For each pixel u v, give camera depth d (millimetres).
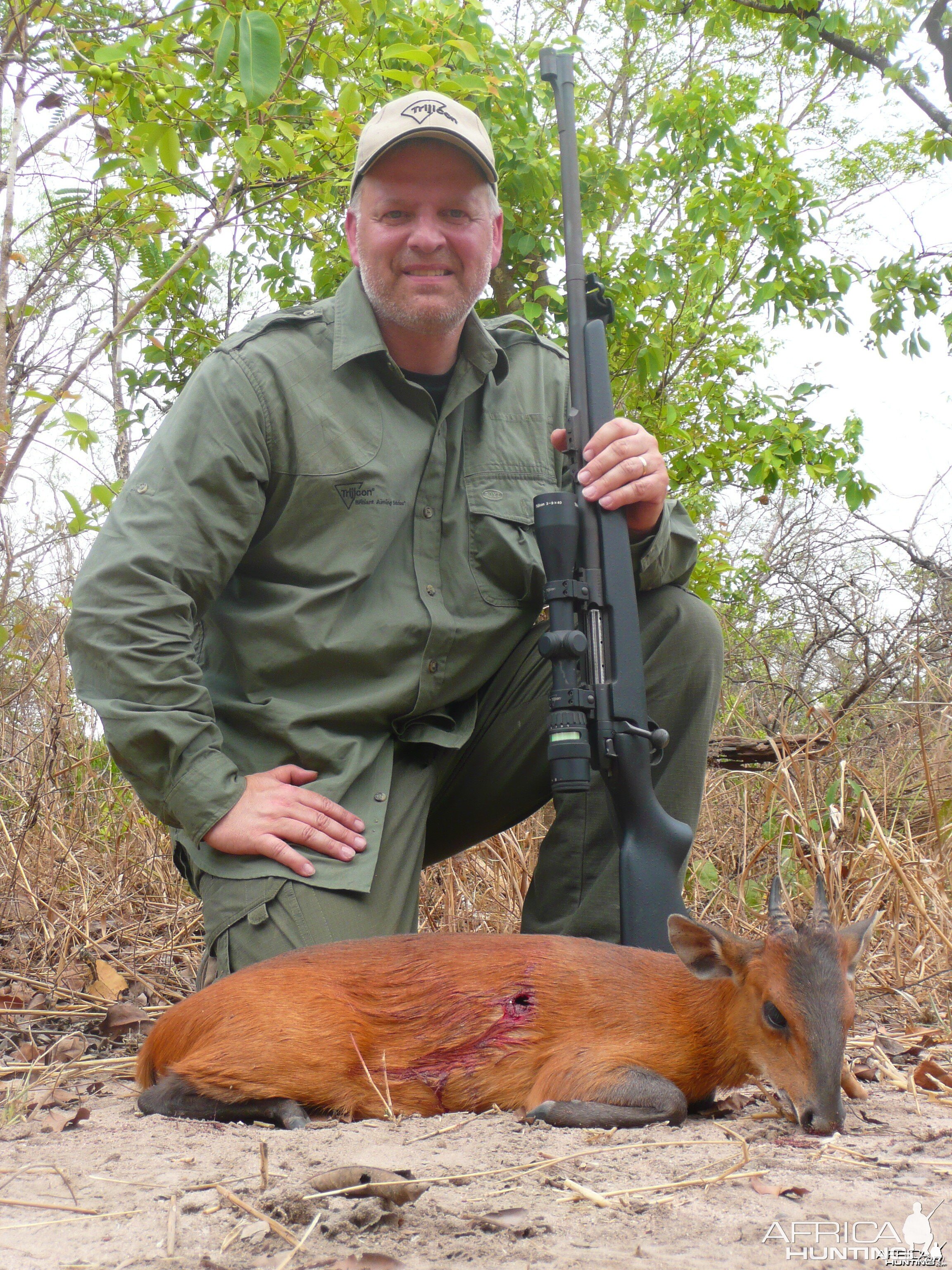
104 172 2314
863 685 2998
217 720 2043
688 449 3758
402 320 2066
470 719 2139
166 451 1982
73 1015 2066
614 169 3486
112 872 2543
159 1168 1468
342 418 2037
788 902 2475
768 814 2631
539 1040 1693
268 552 2051
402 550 2072
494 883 2561
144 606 1926
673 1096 1639
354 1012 1687
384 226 2049
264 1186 1418
